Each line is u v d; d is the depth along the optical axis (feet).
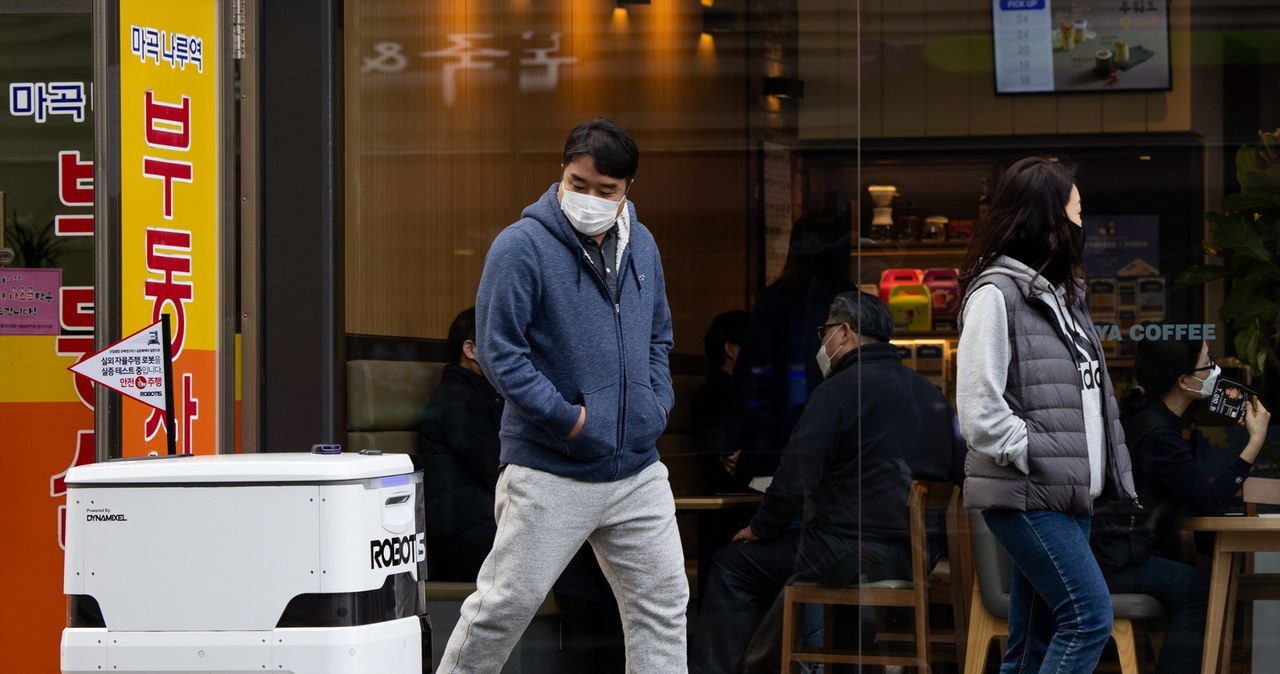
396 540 19.81
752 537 30.58
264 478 18.92
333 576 18.81
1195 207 30.17
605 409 22.98
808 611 30.32
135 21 26.22
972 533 29.76
